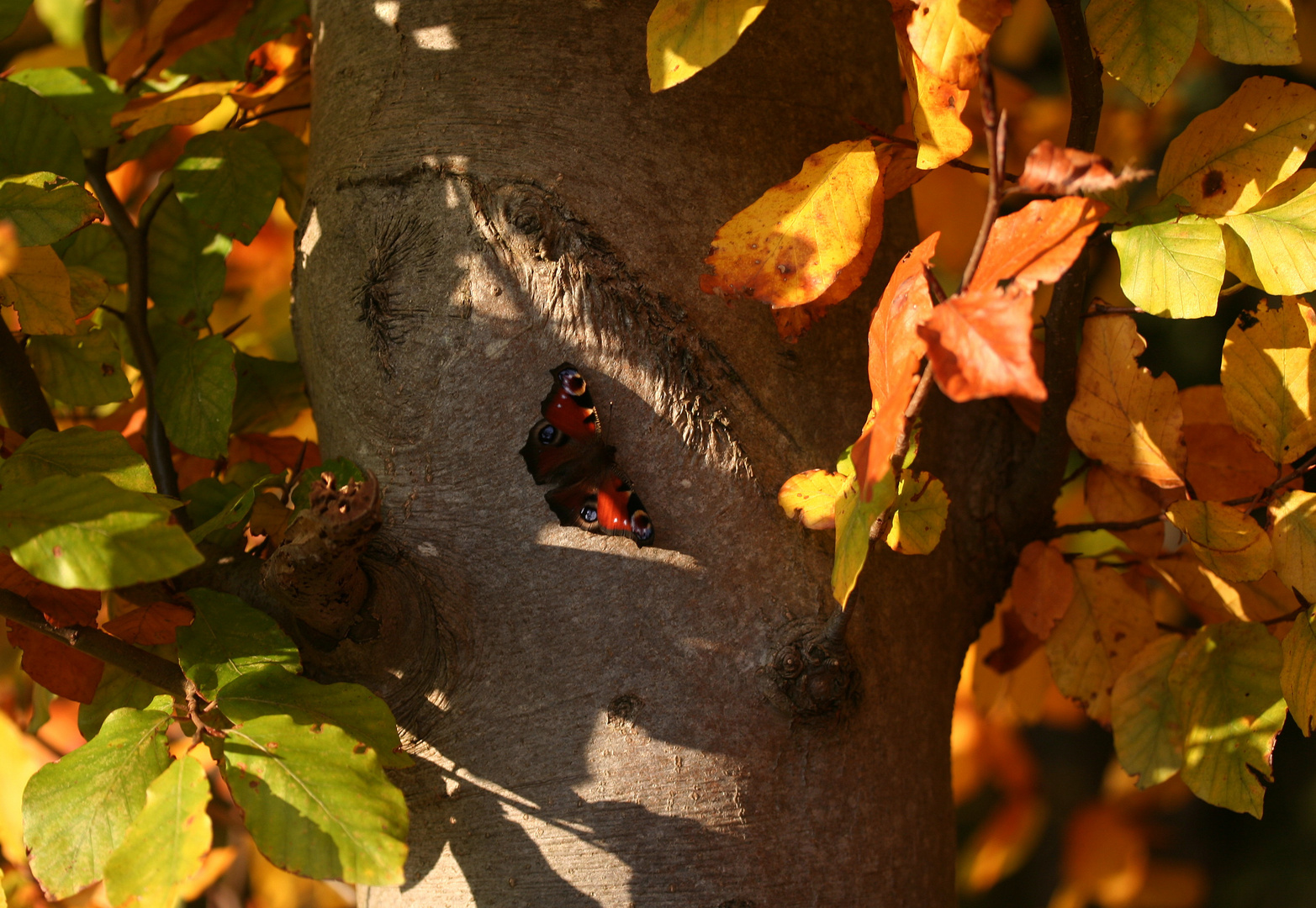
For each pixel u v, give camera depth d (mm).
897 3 1251
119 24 1670
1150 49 1255
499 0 1312
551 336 1296
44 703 1377
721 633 1286
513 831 1281
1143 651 1320
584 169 1302
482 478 1296
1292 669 1268
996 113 1188
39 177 1276
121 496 1216
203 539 1308
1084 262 1281
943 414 1350
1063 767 2756
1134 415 1304
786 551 1294
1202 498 1327
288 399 1396
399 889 1297
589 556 1289
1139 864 2250
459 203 1301
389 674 1293
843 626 1274
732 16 1234
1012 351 1182
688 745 1279
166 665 1276
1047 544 1342
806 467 1302
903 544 1259
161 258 1380
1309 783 2566
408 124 1311
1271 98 1262
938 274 1577
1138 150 1802
